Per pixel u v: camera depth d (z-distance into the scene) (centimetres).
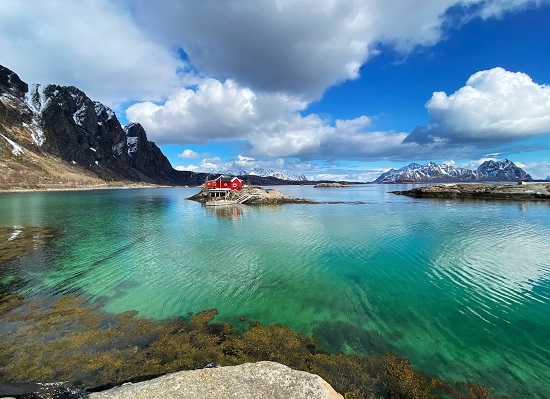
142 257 2453
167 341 1182
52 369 989
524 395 906
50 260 2355
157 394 720
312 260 2342
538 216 4534
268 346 1157
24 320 1356
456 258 2309
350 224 4078
